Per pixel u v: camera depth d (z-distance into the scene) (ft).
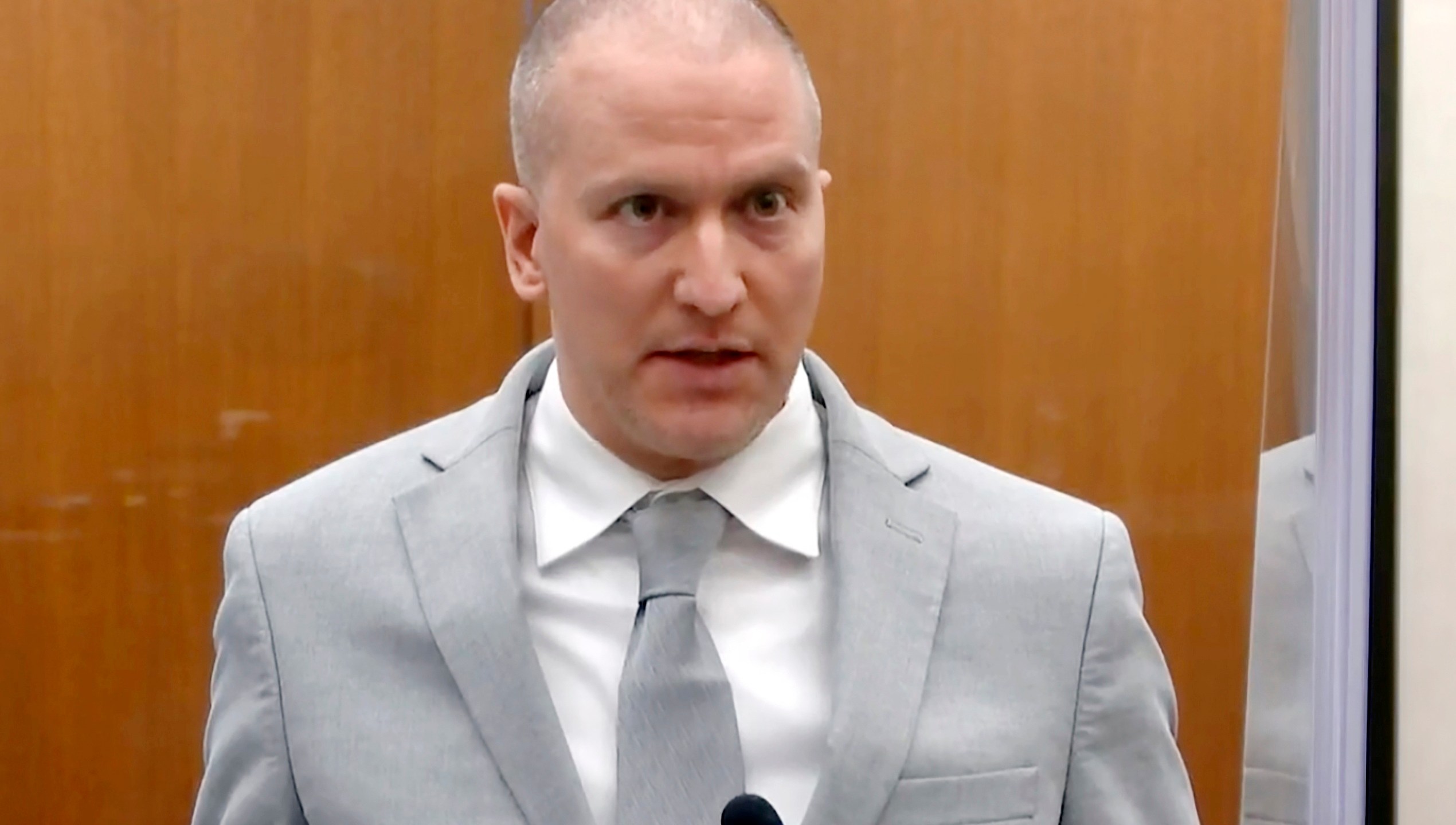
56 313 16.19
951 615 8.34
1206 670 16.35
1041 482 16.38
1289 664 7.45
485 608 8.14
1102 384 16.31
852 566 8.36
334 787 7.92
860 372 16.46
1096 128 16.16
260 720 8.20
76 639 16.46
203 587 16.51
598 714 8.12
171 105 16.15
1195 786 16.35
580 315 7.67
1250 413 16.12
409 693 8.11
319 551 8.56
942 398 16.44
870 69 16.26
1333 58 6.46
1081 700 8.29
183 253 16.26
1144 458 16.30
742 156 7.29
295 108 16.29
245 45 16.20
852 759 7.75
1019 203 16.26
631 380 7.64
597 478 8.52
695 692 7.83
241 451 16.46
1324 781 6.64
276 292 16.42
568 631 8.34
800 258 7.63
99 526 16.39
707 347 7.50
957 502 8.81
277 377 16.47
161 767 16.57
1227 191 16.03
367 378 16.53
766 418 7.92
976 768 7.94
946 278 16.37
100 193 16.12
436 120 16.44
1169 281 16.17
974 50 16.20
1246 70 15.93
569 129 7.55
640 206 7.45
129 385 16.33
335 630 8.32
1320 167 6.65
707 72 7.29
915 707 7.99
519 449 8.95
